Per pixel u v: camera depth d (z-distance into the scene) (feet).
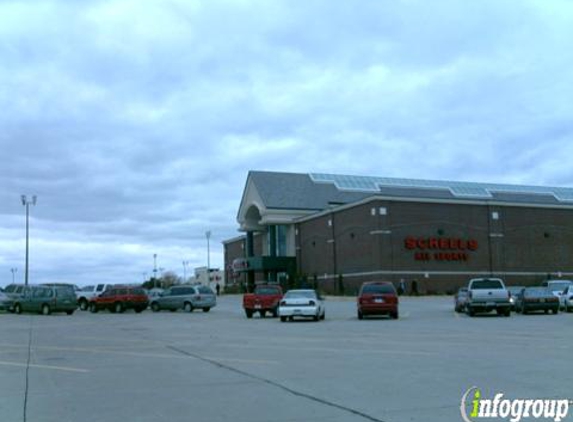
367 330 80.33
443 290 232.32
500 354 50.42
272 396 34.30
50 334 83.92
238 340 69.26
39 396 36.27
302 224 285.43
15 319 126.52
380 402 31.73
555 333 71.10
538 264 251.19
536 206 253.65
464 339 64.39
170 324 103.19
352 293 237.86
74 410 31.91
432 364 45.01
